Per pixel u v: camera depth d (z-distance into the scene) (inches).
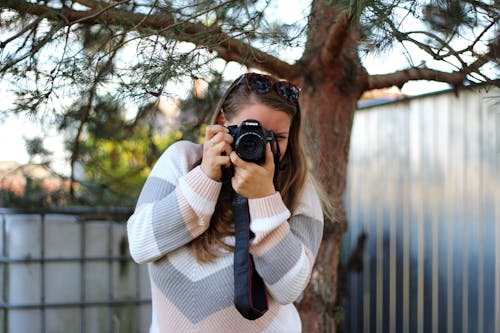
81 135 111.1
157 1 65.3
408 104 142.8
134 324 122.3
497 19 58.7
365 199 156.8
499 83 62.8
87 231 119.7
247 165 49.4
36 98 69.6
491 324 121.6
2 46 70.4
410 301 142.2
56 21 70.2
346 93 90.4
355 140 160.4
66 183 122.6
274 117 53.3
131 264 122.4
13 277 116.2
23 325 115.7
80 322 118.9
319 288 91.2
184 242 51.0
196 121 113.0
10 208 120.5
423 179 139.2
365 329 154.8
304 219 57.1
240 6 61.9
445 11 58.2
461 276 129.0
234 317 51.9
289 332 55.4
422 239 139.3
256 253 50.9
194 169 51.3
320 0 64.3
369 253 154.9
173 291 52.3
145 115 102.9
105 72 68.7
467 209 127.7
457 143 129.8
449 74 73.3
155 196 53.6
